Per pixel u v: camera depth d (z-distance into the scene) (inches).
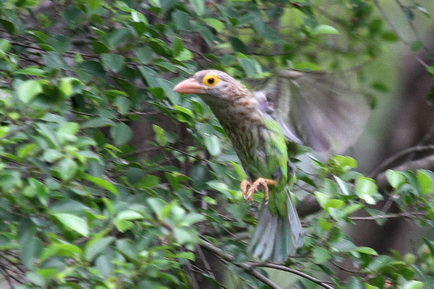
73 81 298.5
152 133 466.0
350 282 343.6
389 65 673.6
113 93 343.9
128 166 350.6
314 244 353.7
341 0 531.2
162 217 259.0
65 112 286.4
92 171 311.0
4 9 354.6
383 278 349.4
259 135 357.7
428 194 361.1
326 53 531.2
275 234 358.6
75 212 260.2
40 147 263.6
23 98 260.4
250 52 470.9
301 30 477.7
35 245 253.4
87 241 269.6
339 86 344.2
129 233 313.7
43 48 342.3
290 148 379.6
